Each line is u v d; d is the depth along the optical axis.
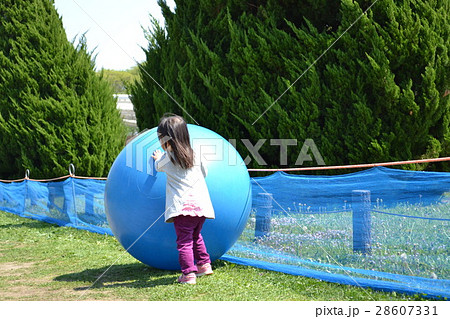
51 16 12.34
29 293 4.44
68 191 9.65
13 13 12.10
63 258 6.16
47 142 11.80
